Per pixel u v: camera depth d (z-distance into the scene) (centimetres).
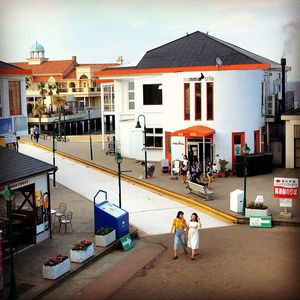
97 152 4244
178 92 3291
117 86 3997
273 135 3538
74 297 1414
